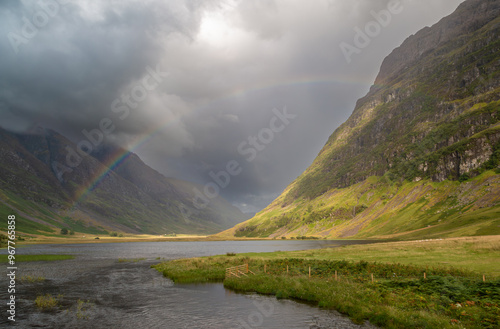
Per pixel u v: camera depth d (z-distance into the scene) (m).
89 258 102.44
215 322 26.92
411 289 31.62
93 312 30.75
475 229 148.38
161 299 36.12
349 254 70.75
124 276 56.34
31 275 58.16
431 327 21.56
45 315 29.73
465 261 48.44
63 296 38.53
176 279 49.47
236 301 34.34
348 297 30.70
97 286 45.62
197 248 185.88
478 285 30.73
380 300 28.86
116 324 26.91
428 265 45.88
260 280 42.00
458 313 23.80
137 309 31.78
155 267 68.88
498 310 23.20
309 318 27.33
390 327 23.27
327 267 48.28
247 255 80.81
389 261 53.16
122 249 174.62
